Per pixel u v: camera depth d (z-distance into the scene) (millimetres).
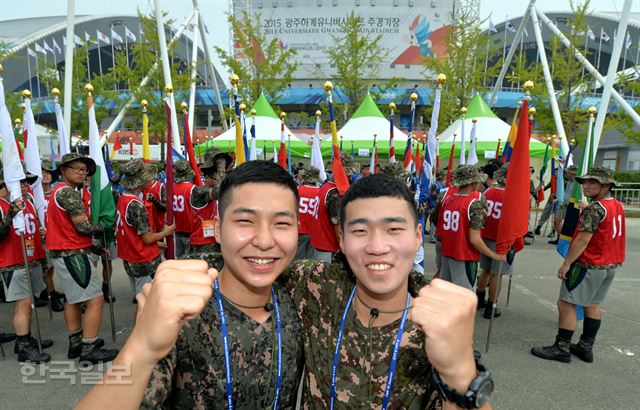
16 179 3641
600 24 30734
